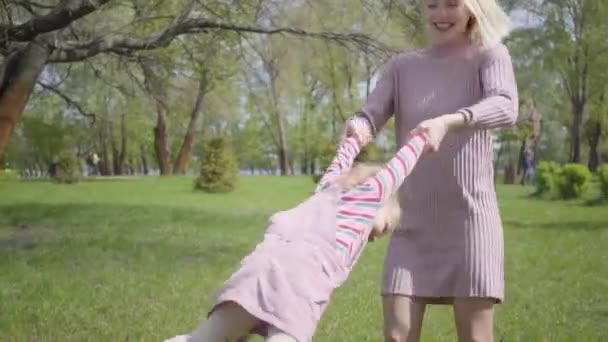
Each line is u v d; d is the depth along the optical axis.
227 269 10.94
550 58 41.25
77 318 7.48
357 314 7.65
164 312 7.76
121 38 14.09
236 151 61.44
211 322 3.09
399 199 4.04
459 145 3.96
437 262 3.98
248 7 14.98
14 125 13.35
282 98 48.25
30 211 19.17
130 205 21.03
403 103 4.15
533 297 8.84
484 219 3.97
